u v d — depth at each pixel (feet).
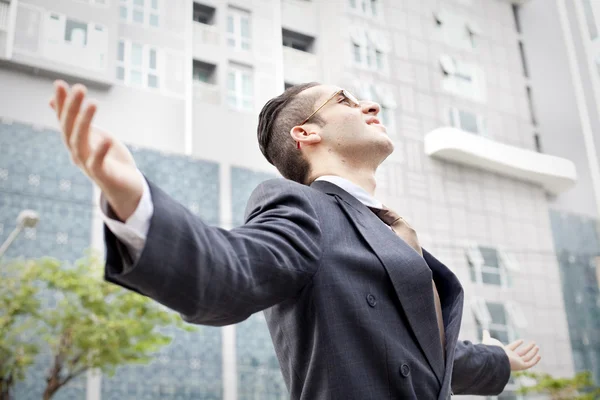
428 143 16.03
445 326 2.98
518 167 16.98
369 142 3.48
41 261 16.49
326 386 2.49
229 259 2.15
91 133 2.02
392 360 2.53
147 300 18.16
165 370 19.15
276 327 2.88
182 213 2.06
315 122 3.57
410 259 2.76
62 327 17.51
